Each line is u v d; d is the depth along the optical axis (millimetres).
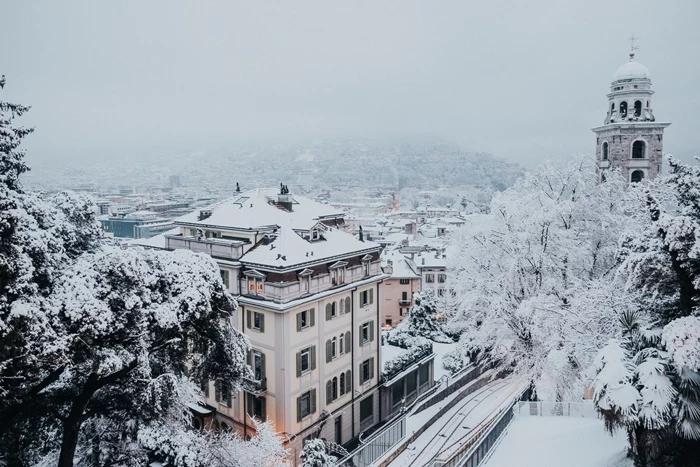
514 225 43000
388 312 85000
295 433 36031
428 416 42156
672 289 20344
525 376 41188
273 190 49125
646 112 56344
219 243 39156
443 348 59938
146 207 177125
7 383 15750
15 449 19797
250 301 36281
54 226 20516
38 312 15883
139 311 18922
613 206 41844
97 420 22594
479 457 19891
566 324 32188
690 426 15461
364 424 42969
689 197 19266
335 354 39875
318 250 38969
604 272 39719
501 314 41031
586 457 19359
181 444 21484
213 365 23375
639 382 16250
